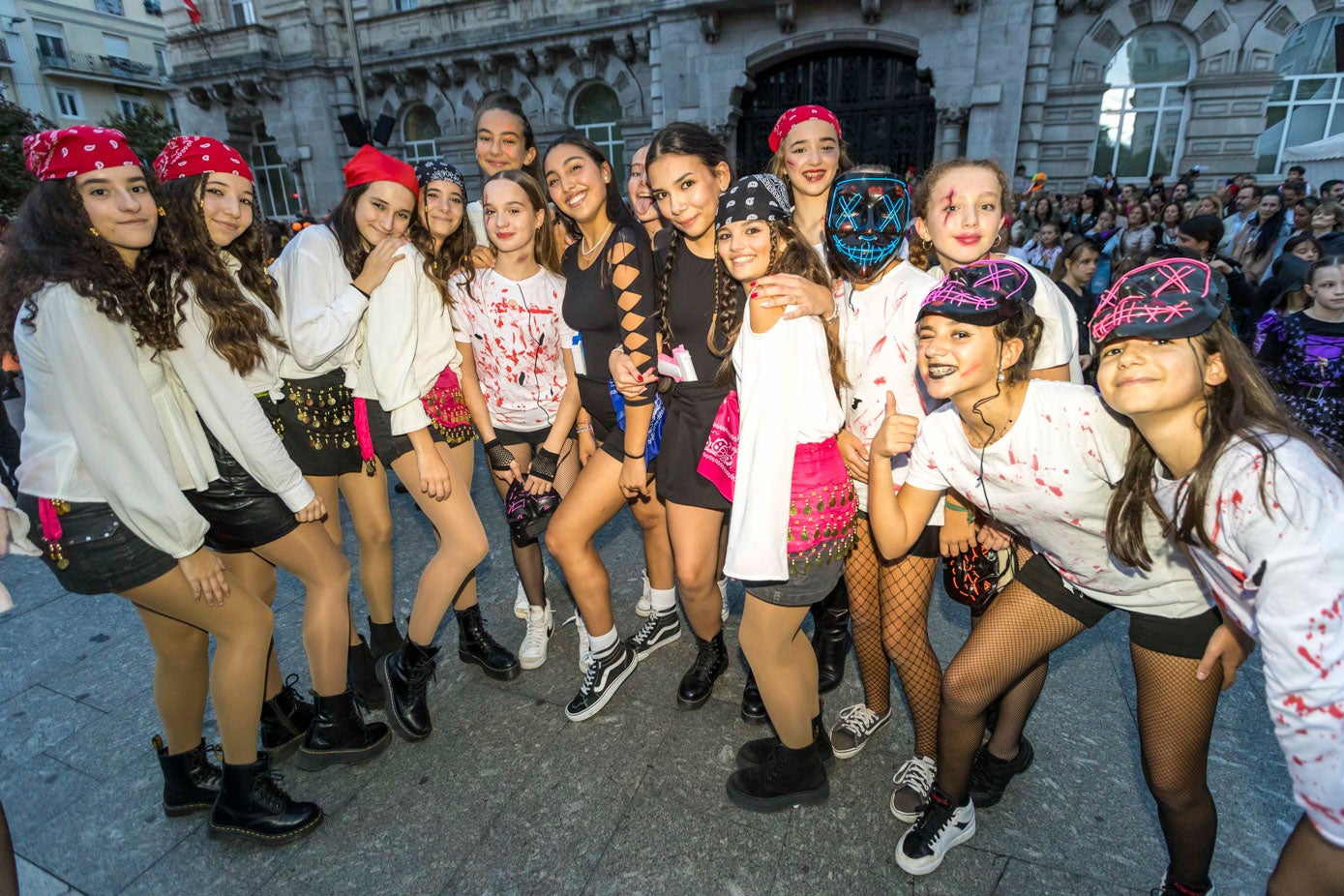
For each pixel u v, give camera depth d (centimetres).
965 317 125
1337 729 94
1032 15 1075
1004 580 179
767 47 1218
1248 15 1044
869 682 212
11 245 145
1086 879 167
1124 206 920
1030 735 213
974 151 1145
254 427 170
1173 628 138
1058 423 130
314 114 1683
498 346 241
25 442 150
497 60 1502
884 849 179
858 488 185
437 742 222
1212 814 145
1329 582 92
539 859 179
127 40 3142
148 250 159
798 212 219
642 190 274
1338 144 915
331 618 199
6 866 125
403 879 175
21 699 254
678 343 193
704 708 233
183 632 177
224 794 186
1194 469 109
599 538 370
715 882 171
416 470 220
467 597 251
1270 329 302
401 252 205
